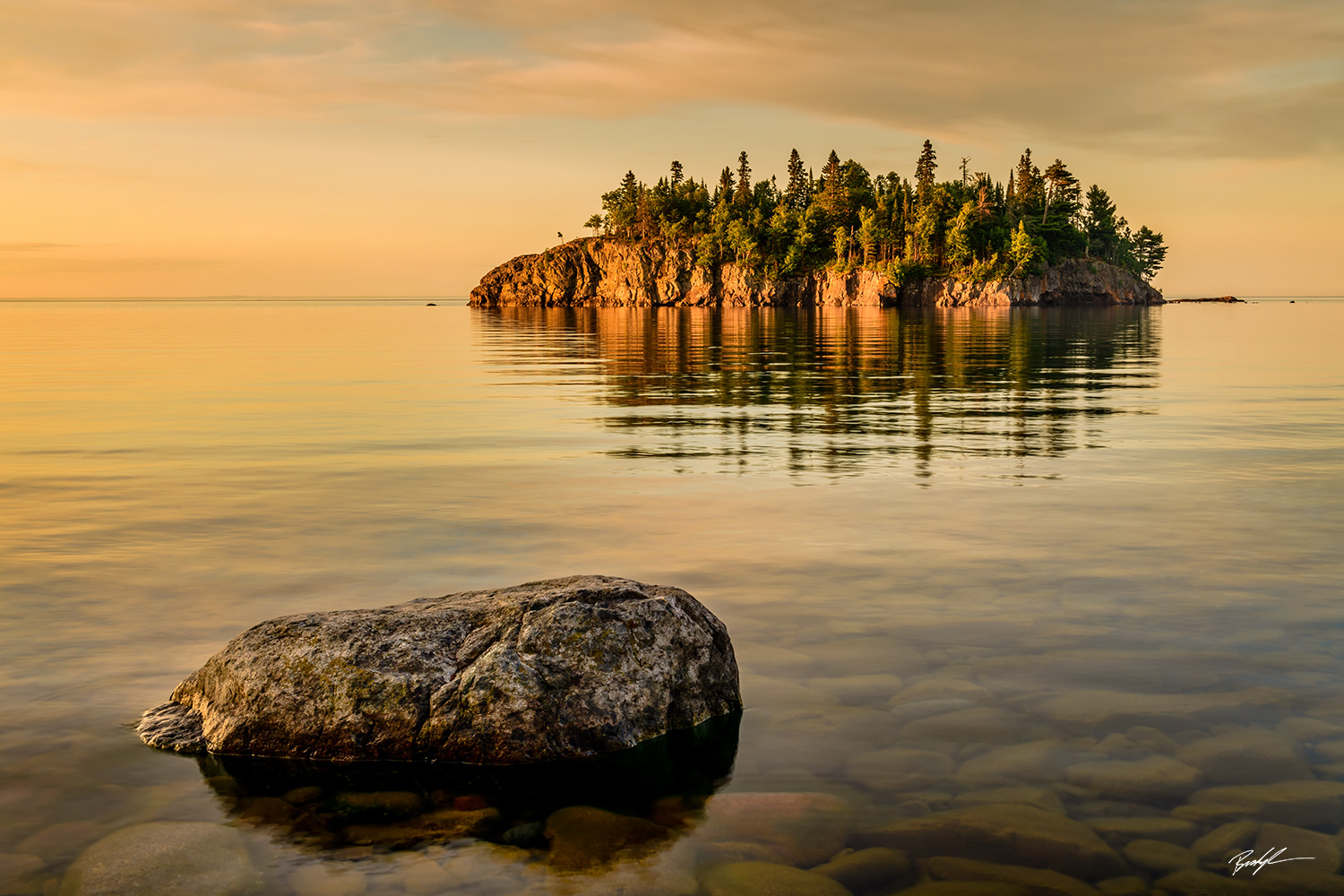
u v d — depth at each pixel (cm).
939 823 375
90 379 2736
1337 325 7694
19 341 5253
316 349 4556
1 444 1491
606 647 498
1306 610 639
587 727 472
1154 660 548
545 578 736
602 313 14525
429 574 753
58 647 592
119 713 500
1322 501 1009
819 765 431
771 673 543
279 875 349
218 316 12381
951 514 952
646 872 348
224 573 757
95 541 864
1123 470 1210
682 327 7588
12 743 463
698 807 399
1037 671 534
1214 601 661
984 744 445
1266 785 399
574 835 381
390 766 460
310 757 466
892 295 17325
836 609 653
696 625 521
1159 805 385
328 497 1064
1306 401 2041
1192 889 327
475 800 419
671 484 1131
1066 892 326
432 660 495
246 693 484
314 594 702
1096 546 821
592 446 1439
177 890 337
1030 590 693
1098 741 445
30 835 377
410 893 335
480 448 1432
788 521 929
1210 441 1455
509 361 3588
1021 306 16800
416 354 4106
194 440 1529
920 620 628
